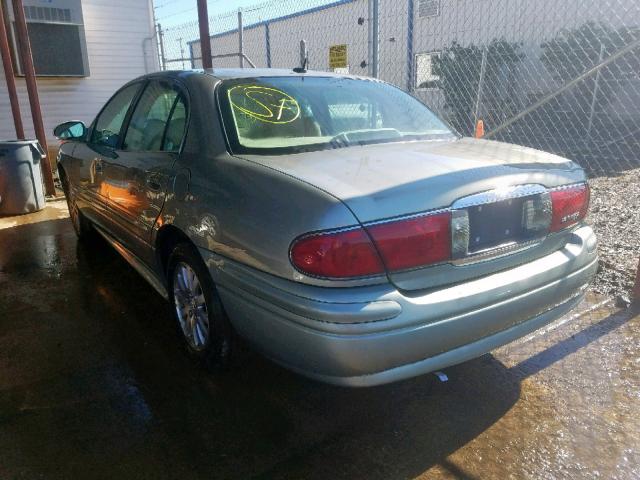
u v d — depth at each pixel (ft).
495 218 7.36
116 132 13.08
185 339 9.95
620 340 10.38
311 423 8.14
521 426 8.01
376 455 7.45
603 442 7.64
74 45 32.45
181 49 34.65
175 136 9.93
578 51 30.35
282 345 6.97
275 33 53.88
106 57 34.96
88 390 9.00
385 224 6.48
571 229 8.61
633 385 8.97
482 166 7.66
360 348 6.35
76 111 34.68
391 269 6.56
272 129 9.06
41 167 24.75
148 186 10.03
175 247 9.48
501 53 33.42
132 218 11.05
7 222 20.77
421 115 11.04
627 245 15.07
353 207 6.42
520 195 7.52
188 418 8.26
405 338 6.51
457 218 6.91
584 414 8.26
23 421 8.19
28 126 33.14
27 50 23.39
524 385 9.05
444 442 7.70
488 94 33.65
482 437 7.79
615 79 29.22
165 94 10.84
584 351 10.03
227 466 7.24
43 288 13.58
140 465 7.26
